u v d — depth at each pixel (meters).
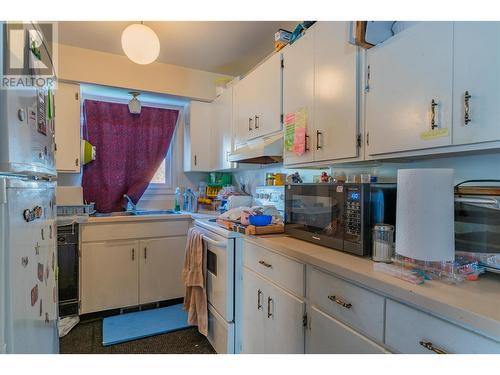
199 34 2.28
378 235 1.12
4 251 0.69
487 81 0.88
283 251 1.39
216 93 3.04
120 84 2.68
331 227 1.35
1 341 0.69
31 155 0.91
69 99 2.53
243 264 1.79
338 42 1.45
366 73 1.31
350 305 1.04
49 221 1.18
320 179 1.98
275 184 2.41
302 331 1.28
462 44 0.95
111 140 2.92
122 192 2.99
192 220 2.77
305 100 1.70
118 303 2.54
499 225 0.93
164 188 3.26
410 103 1.11
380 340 0.92
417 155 1.13
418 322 0.81
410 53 1.11
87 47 2.52
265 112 2.12
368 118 1.30
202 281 2.08
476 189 0.98
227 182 3.29
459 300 0.76
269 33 2.26
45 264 1.08
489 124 0.88
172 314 2.57
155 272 2.68
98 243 2.46
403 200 1.00
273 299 1.48
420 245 0.94
